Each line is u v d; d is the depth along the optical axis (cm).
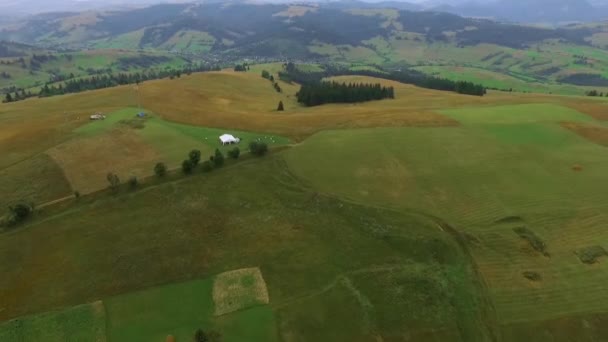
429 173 6756
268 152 7650
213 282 4656
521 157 7256
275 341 3928
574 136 8212
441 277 4669
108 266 4894
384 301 4362
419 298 4397
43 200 6209
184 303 4369
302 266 4862
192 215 5825
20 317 4228
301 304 4328
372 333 4044
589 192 6216
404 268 4803
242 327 4066
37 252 5134
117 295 4491
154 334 3994
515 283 4597
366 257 4997
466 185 6412
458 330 4084
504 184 6438
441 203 5997
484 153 7388
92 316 4209
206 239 5353
